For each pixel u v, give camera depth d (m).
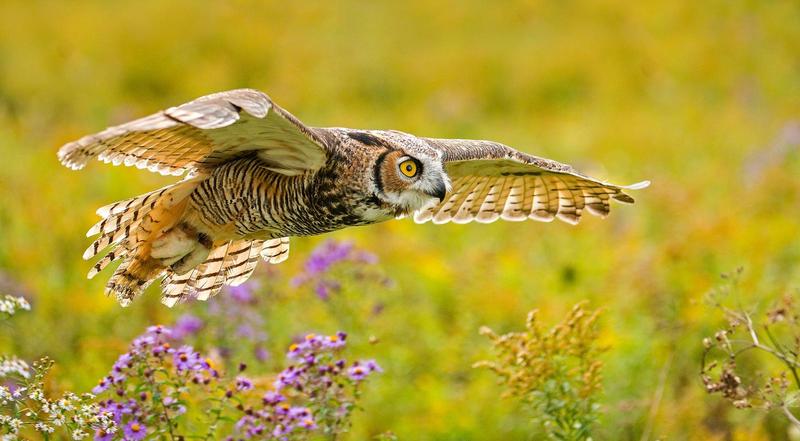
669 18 34.88
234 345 11.70
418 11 35.03
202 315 11.77
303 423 8.98
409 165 9.36
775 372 11.65
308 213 9.40
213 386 9.79
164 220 9.49
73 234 15.84
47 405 8.36
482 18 34.91
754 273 14.62
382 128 26.53
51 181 18.17
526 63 31.52
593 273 15.25
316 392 9.20
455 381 12.76
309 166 9.17
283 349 12.19
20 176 18.22
